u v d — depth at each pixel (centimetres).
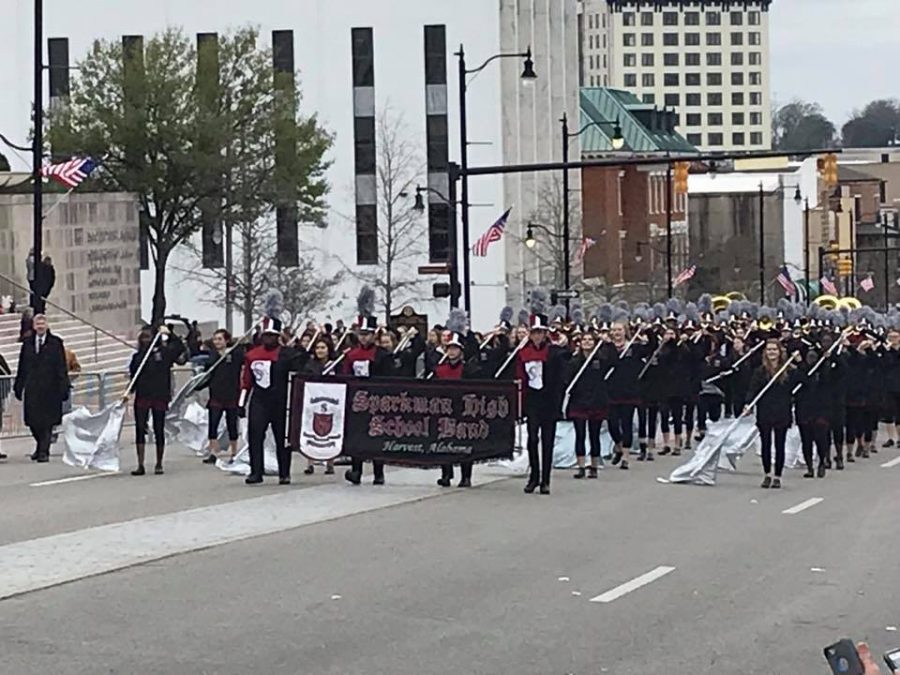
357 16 7256
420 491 1967
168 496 1872
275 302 2039
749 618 1131
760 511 1830
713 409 2933
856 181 14475
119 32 7294
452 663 967
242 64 5353
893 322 3231
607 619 1119
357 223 7181
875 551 1486
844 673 538
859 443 2753
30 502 1800
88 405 2941
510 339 2372
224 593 1207
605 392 2214
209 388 2394
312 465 2184
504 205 7206
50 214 4275
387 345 2127
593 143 9094
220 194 5219
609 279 7925
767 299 9388
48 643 1016
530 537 1551
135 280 4691
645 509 1827
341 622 1096
